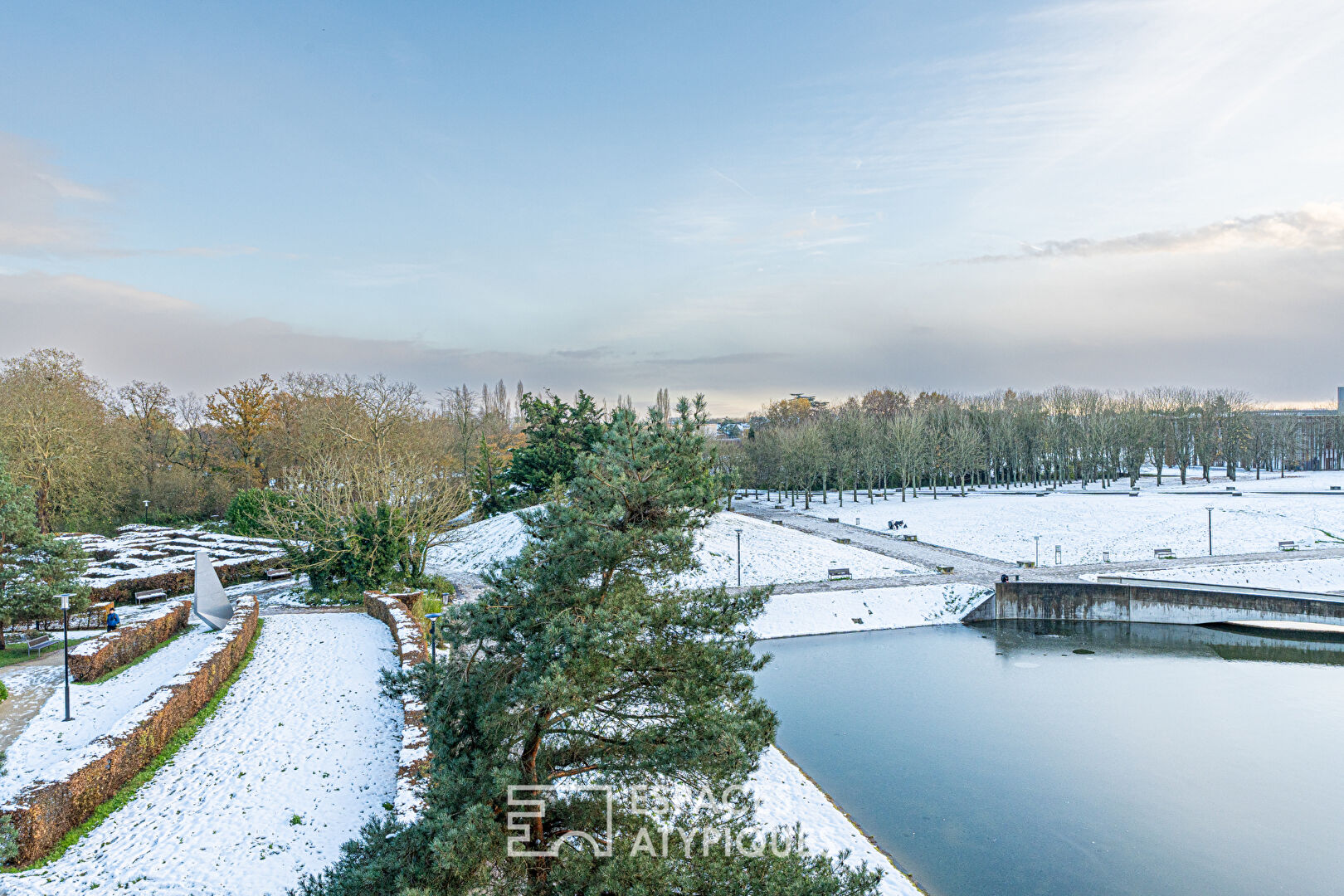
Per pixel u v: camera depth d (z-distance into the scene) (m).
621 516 11.79
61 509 55.78
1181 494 81.31
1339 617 41.66
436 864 9.66
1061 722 29.98
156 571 43.53
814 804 22.89
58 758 19.83
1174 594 44.50
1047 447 102.12
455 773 11.03
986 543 62.81
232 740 21.75
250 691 25.80
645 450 12.14
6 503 28.80
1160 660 38.22
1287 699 32.31
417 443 66.69
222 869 15.39
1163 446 98.81
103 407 66.62
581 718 12.13
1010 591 46.25
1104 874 19.72
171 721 21.38
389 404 66.12
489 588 13.25
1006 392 150.75
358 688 26.14
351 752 21.06
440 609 37.22
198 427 81.56
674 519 12.04
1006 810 23.06
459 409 87.69
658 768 11.20
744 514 78.44
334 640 32.41
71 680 25.69
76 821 16.70
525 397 62.94
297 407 74.56
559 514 11.88
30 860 15.16
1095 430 98.44
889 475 109.75
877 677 35.66
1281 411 132.62
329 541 41.97
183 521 67.44
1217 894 18.86
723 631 12.26
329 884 10.91
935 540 64.81
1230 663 37.66
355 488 48.16
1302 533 60.31
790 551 55.44
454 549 56.44
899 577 50.16
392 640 32.41
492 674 11.61
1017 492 95.75
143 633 29.75
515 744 12.19
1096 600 45.38
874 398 149.12
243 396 75.38
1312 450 120.25
